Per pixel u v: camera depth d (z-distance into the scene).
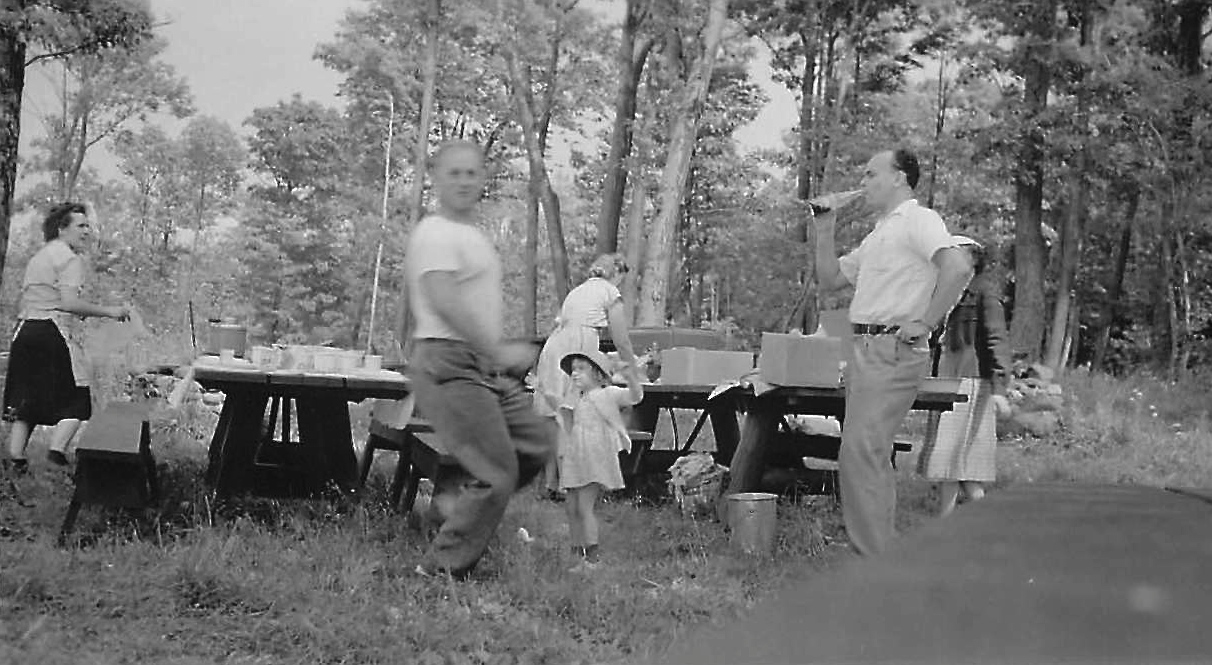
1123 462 12.45
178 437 9.21
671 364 8.36
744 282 33.94
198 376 6.66
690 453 8.91
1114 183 24.53
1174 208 22.83
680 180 17.80
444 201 5.19
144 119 29.62
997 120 22.75
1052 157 22.16
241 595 4.91
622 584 5.61
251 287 46.69
